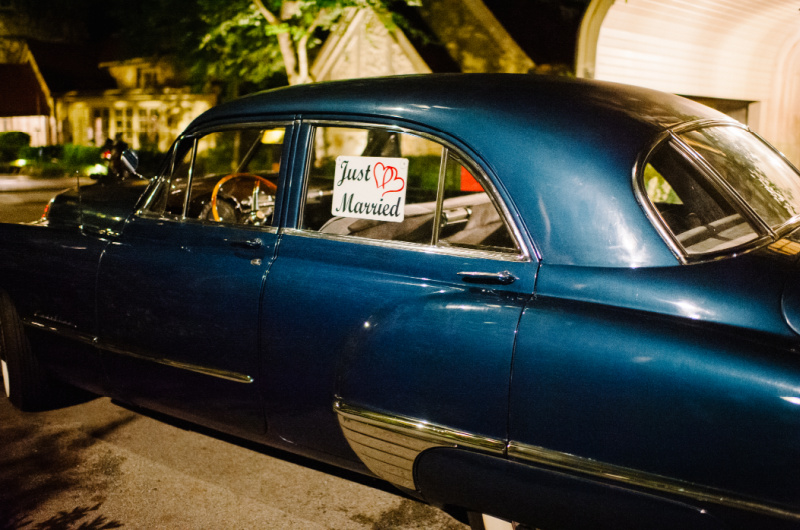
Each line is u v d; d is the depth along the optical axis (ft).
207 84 77.30
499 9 43.34
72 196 10.94
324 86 8.73
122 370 9.98
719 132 8.05
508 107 7.27
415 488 7.46
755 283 6.00
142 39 56.39
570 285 6.53
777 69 44.55
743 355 5.57
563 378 6.14
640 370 5.83
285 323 8.06
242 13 43.78
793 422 5.28
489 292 6.92
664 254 6.35
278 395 8.32
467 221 7.48
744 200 7.11
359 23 48.01
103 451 10.91
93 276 9.87
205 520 9.11
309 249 8.19
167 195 9.65
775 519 5.36
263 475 10.26
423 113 7.61
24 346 11.57
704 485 5.60
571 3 39.50
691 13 35.86
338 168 8.36
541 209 6.79
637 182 6.56
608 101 7.39
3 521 9.05
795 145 47.26
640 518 5.95
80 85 98.84
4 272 10.94
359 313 7.57
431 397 6.89
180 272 8.98
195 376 9.05
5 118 106.01
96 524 8.99
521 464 6.44
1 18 100.63
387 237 8.18
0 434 11.45
